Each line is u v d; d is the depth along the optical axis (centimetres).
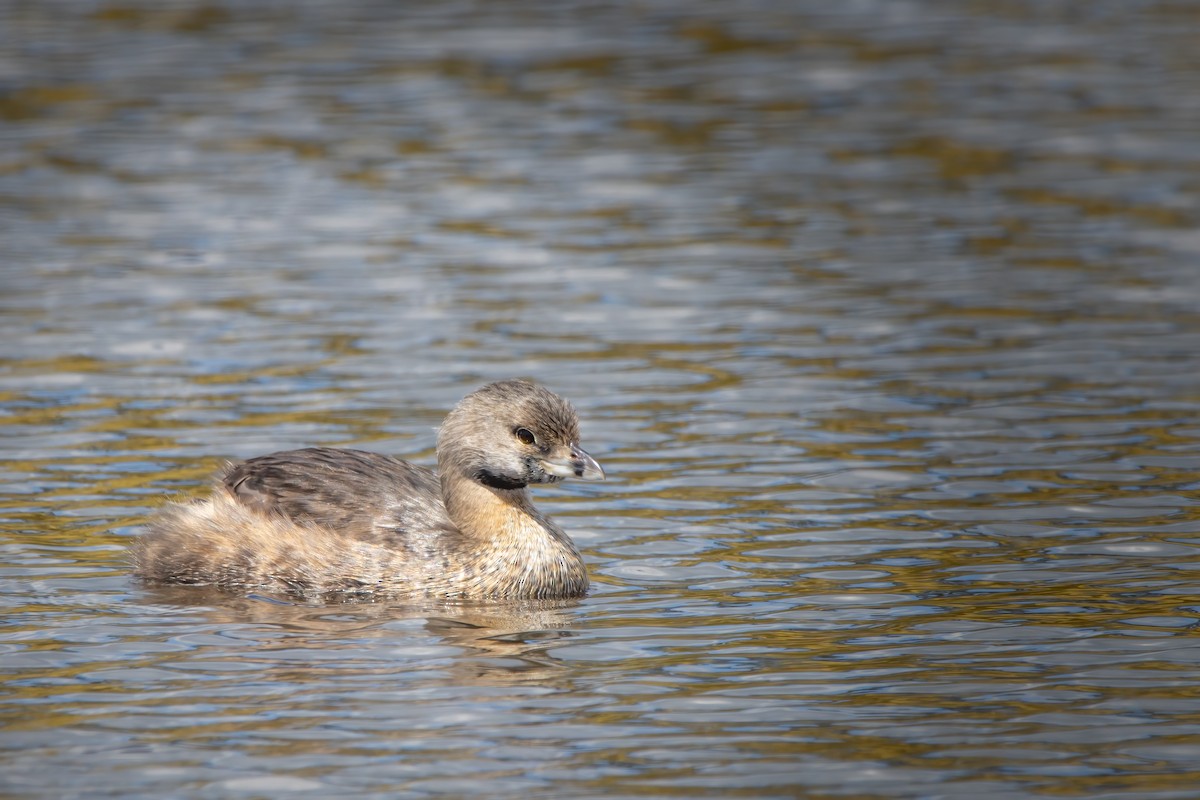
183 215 2505
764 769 892
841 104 3189
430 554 1234
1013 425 1595
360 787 874
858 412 1650
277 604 1206
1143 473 1445
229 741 934
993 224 2428
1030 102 3167
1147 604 1149
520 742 930
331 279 2181
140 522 1355
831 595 1187
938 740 928
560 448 1244
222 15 4047
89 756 914
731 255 2291
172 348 1878
